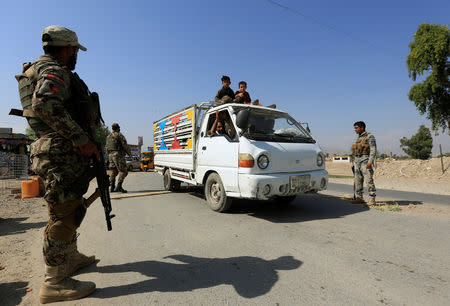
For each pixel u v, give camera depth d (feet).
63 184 6.31
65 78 6.20
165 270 8.14
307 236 11.35
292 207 17.69
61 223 6.44
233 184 14.44
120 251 9.77
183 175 21.06
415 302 6.31
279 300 6.41
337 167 109.09
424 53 81.30
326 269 8.12
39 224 14.19
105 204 7.33
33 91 6.27
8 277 7.90
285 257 9.09
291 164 14.90
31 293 6.94
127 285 7.23
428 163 57.21
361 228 12.56
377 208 17.31
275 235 11.51
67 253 6.69
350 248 9.91
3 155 38.14
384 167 64.44
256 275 7.75
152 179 44.57
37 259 9.29
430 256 9.13
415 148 169.89
